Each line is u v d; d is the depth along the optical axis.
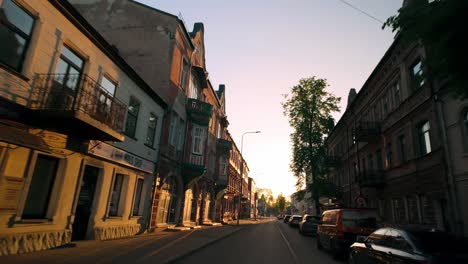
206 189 27.89
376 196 20.95
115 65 11.96
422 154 15.14
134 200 14.03
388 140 19.25
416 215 15.25
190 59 21.03
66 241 9.32
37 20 8.06
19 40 7.55
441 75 6.31
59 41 8.87
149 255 8.82
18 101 7.38
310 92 32.28
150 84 17.30
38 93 7.98
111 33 18.56
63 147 9.05
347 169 30.03
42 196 8.71
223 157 33.53
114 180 12.24
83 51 10.04
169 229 17.41
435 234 5.80
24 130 7.64
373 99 22.19
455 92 6.70
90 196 10.96
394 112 18.17
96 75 10.79
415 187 15.28
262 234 21.42
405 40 6.57
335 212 11.54
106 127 9.01
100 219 11.32
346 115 29.50
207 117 21.86
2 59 7.04
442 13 5.38
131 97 13.35
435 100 13.43
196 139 21.83
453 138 12.37
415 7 6.16
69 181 9.46
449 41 5.59
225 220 36.59
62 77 9.10
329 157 32.47
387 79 19.41
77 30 9.68
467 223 11.30
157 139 16.19
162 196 17.52
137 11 18.64
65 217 9.33
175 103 18.48
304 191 32.53
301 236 21.28
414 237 5.66
